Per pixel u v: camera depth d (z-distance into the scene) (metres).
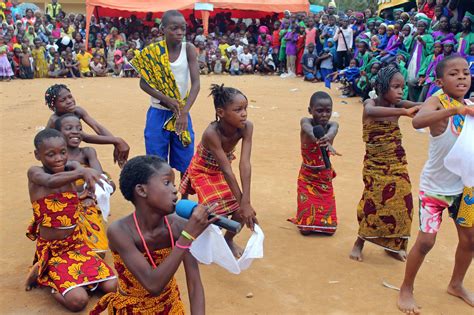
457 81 3.56
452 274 4.14
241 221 4.50
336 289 4.06
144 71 5.35
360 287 4.11
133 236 2.62
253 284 4.13
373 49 13.33
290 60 19.70
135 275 2.56
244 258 3.01
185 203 2.53
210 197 4.41
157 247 2.68
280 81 18.31
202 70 21.09
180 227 2.72
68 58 19.52
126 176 2.57
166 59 5.31
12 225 5.27
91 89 15.91
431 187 3.70
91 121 5.21
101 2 22.30
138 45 22.28
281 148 8.54
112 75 20.59
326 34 17.92
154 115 5.48
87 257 3.95
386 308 3.79
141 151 8.28
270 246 4.88
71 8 32.41
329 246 4.92
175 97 5.40
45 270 3.88
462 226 3.73
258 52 21.28
